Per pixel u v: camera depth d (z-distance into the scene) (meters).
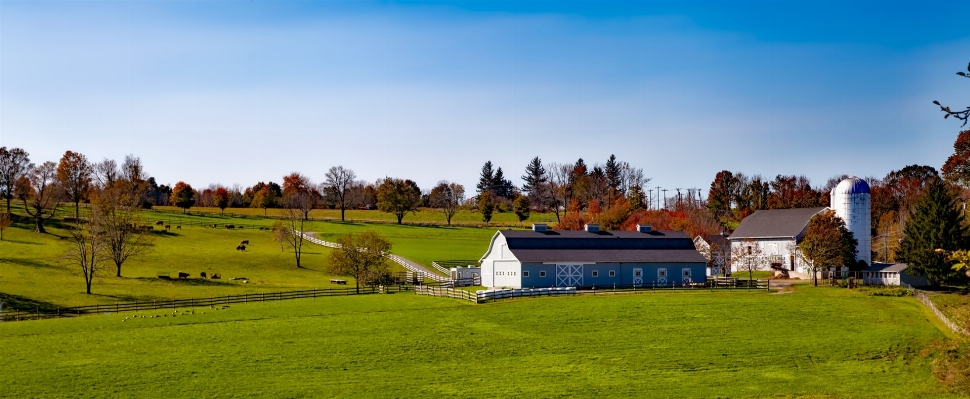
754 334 61.19
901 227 112.75
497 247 94.69
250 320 67.25
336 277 109.44
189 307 77.75
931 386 45.75
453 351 55.62
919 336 59.53
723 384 47.06
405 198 180.25
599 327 63.72
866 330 62.28
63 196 156.12
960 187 108.12
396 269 113.94
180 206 191.62
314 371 50.00
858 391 45.00
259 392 45.06
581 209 197.38
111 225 99.50
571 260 90.38
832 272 92.81
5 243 111.94
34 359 52.31
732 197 179.62
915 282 87.00
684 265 92.94
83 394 44.50
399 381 47.66
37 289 86.19
